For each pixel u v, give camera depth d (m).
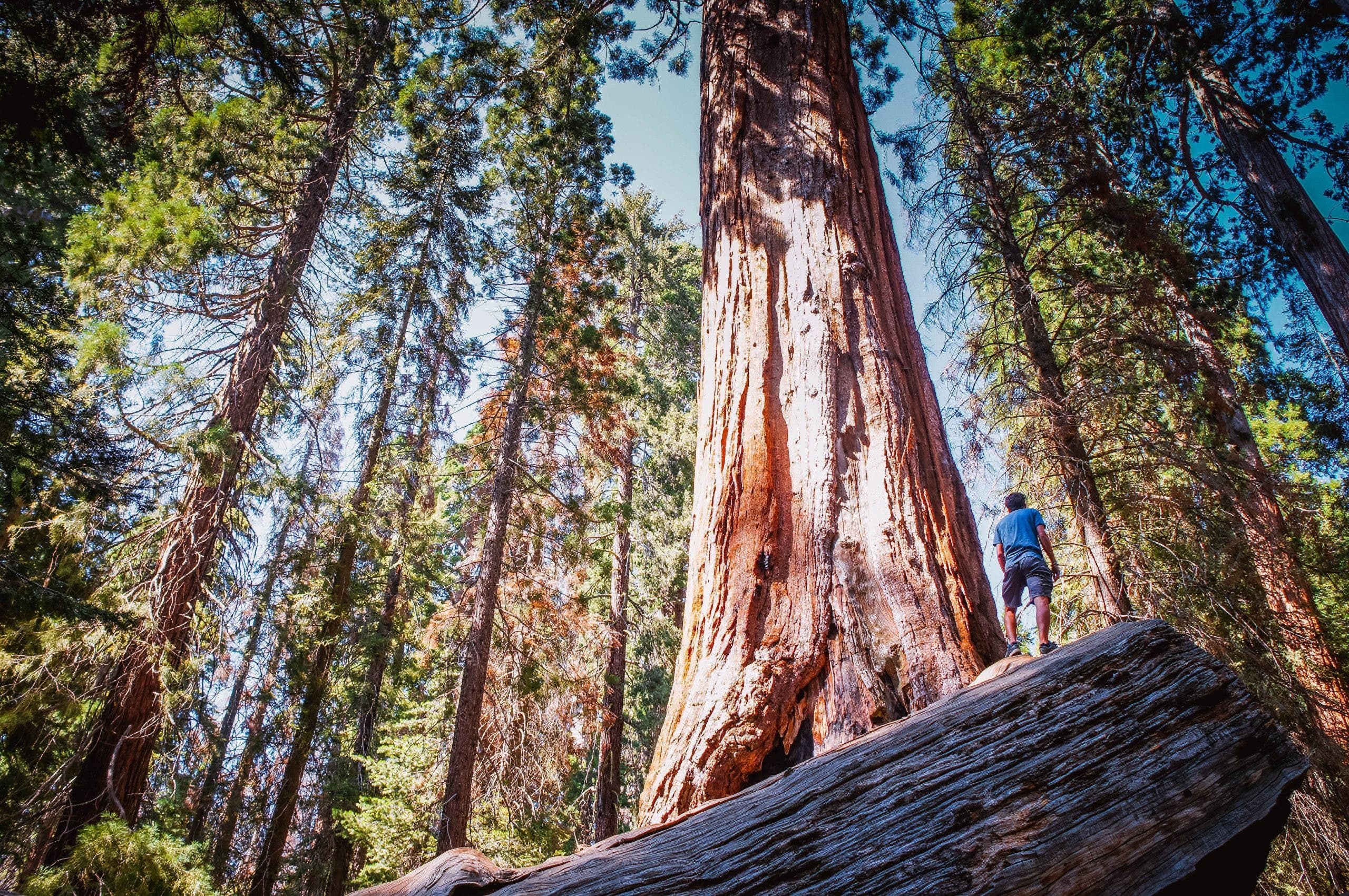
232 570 9.62
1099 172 8.82
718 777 2.82
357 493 12.39
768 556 3.32
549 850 11.61
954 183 9.40
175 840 6.83
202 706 8.66
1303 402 12.45
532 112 13.57
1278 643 7.34
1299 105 11.55
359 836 11.99
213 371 9.96
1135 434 7.81
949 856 1.62
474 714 10.18
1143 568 7.33
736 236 4.48
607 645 13.58
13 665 7.36
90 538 9.02
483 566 11.12
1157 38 11.65
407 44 13.06
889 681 2.88
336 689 12.05
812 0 5.52
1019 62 11.21
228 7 6.30
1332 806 6.45
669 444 18.52
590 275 14.23
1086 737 1.82
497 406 14.03
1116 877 1.62
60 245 11.59
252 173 10.95
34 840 7.09
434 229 13.30
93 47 6.59
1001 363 8.69
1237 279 11.96
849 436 3.60
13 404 7.54
